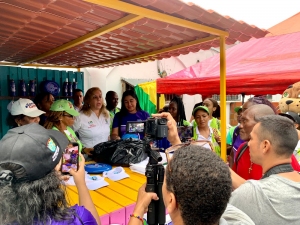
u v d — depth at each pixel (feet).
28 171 2.21
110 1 4.07
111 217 3.95
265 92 14.42
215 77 11.48
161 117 3.99
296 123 6.29
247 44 13.42
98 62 12.24
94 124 9.25
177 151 2.42
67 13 5.18
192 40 7.39
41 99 9.84
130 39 7.48
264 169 3.90
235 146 7.56
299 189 3.36
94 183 5.00
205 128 9.36
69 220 2.42
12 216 2.20
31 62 11.96
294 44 11.43
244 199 3.49
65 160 3.51
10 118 11.03
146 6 4.50
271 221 3.31
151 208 3.16
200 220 2.06
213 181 2.01
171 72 22.93
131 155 6.34
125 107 10.27
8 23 5.87
